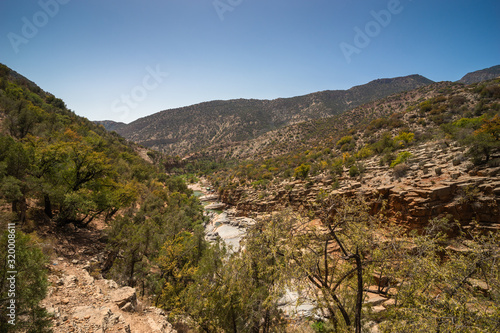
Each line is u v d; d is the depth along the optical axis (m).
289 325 10.37
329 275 9.11
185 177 144.75
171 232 20.69
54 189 16.25
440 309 5.25
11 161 14.92
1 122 36.03
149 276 16.64
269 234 7.61
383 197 20.73
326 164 48.34
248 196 56.25
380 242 7.07
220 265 10.77
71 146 19.56
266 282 9.20
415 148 32.38
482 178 16.34
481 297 5.28
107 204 20.62
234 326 9.47
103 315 8.54
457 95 59.31
